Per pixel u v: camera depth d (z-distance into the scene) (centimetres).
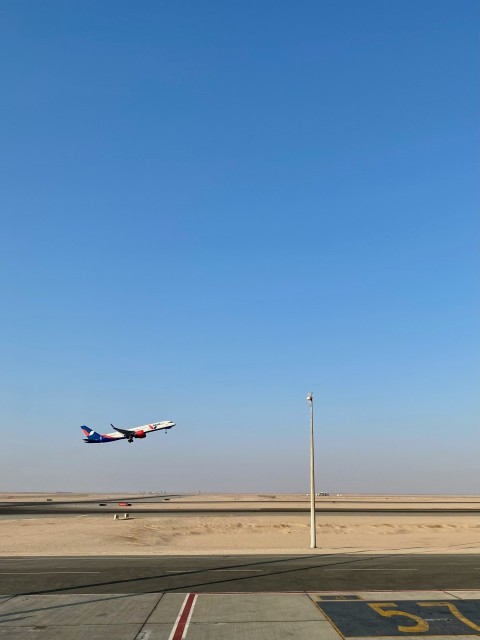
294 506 13675
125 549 4356
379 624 1761
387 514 9588
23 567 3106
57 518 7975
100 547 4622
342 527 6725
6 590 2359
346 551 4056
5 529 6091
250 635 1633
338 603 2075
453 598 2173
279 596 2209
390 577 2719
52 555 3756
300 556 3694
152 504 14750
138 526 6512
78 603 2081
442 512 10450
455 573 2858
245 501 18825
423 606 2027
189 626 1734
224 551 4059
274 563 3291
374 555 3762
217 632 1664
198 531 6334
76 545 4731
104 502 16538
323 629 1700
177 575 2792
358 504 16062
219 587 2427
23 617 1862
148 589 2375
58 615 1889
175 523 7050
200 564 3238
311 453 4381
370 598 2169
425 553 3909
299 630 1689
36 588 2406
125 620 1814
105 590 2353
